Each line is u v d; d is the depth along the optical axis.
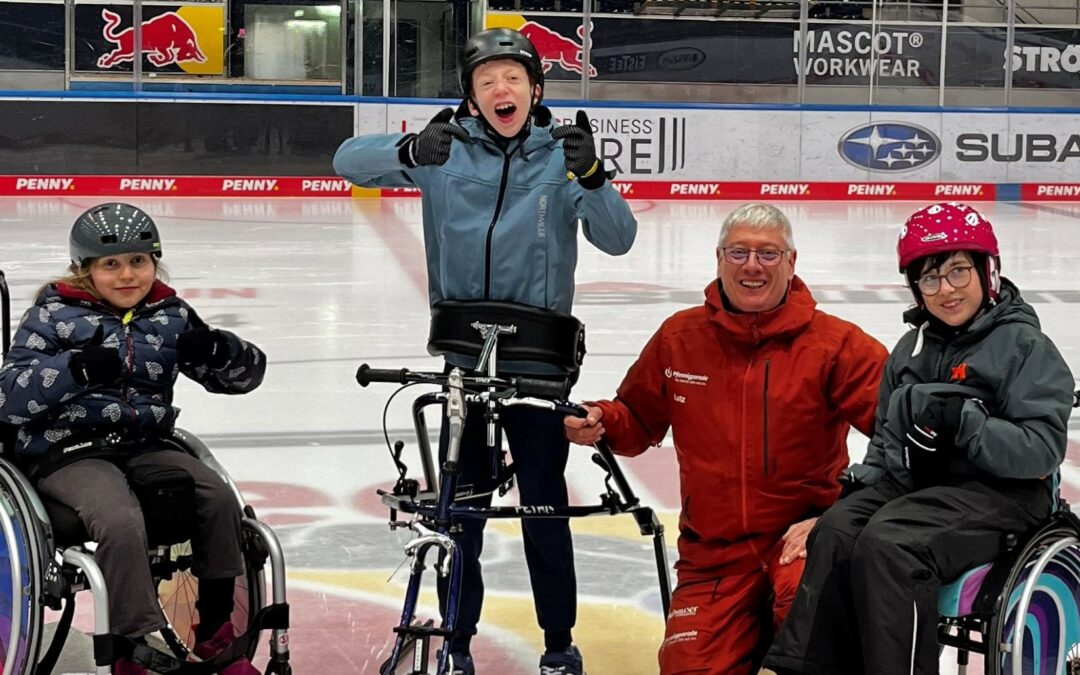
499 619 4.17
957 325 3.07
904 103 19.80
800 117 19.48
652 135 19.19
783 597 3.22
